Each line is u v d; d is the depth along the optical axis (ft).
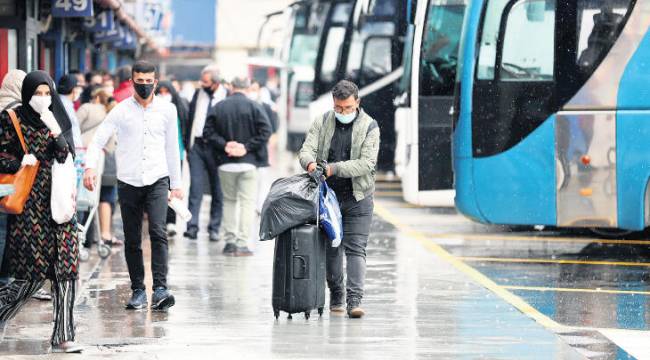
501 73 125.70
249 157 116.88
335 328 79.41
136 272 86.79
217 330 78.33
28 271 69.21
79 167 106.22
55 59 188.75
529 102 124.88
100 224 122.21
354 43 232.32
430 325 80.79
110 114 85.20
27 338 74.95
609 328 82.74
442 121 153.58
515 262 116.47
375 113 223.51
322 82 243.19
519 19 125.39
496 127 126.00
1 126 68.64
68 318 70.23
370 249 124.98
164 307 85.71
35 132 68.64
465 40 127.44
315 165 82.17
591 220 123.75
